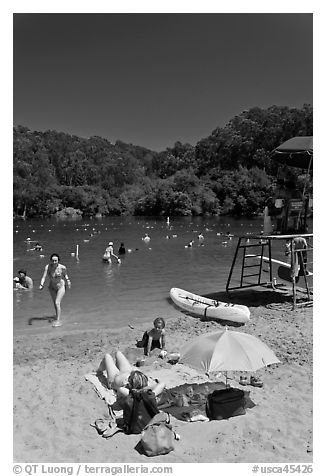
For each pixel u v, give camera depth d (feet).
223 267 80.79
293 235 48.55
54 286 45.24
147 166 572.51
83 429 23.82
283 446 21.68
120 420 24.70
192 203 289.33
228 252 104.83
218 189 291.17
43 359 33.58
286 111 318.65
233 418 24.34
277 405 25.63
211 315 44.91
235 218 259.80
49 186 314.96
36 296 56.75
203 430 23.29
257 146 323.16
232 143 337.11
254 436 22.54
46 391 27.91
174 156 493.36
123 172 435.12
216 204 282.97
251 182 281.33
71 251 108.37
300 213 53.06
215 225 204.74
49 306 51.90
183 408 25.93
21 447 22.16
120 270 78.54
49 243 128.67
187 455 21.36
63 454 21.54
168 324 42.73
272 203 55.11
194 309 47.06
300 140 50.98
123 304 52.85
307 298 52.26
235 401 24.66
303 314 45.16
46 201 297.33
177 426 23.94
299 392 27.27
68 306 51.85
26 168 329.31
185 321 43.75
